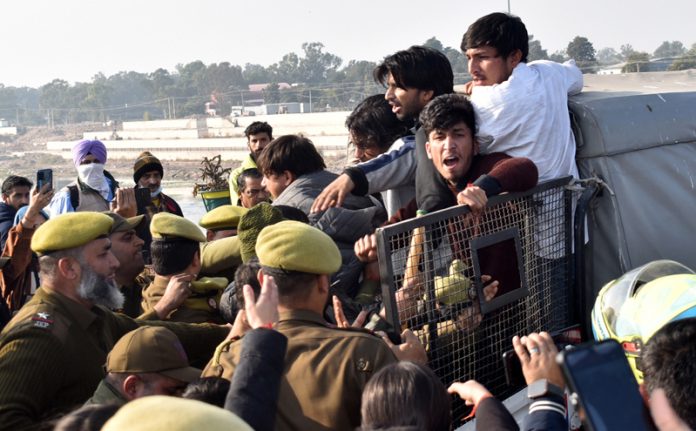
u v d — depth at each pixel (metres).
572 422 2.83
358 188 4.36
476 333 3.82
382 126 4.94
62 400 3.67
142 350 3.43
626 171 4.45
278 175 4.84
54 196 7.45
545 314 4.15
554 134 4.20
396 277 3.65
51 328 3.65
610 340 1.83
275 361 2.47
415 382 2.51
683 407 2.02
